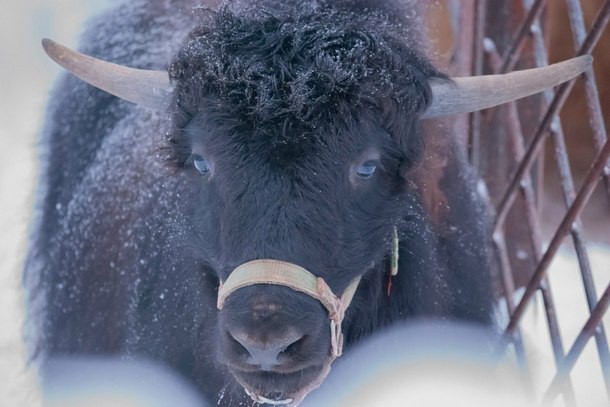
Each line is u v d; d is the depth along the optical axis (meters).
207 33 7.98
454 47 13.19
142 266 9.86
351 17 8.23
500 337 11.27
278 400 7.62
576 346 10.74
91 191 10.84
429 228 9.41
